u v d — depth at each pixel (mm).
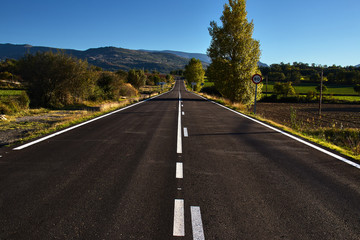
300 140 7961
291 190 4008
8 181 4234
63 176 4496
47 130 9195
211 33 27516
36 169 4859
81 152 6184
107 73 30266
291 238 2709
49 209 3279
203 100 31109
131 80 62906
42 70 19562
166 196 3709
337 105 50500
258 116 14477
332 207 3453
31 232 2760
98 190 3896
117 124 11055
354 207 3461
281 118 25375
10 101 15844
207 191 3914
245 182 4320
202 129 9938
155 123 11469
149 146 6914
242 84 24125
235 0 25281
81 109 18734
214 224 2965
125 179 4375
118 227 2867
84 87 22594
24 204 3414
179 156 5906
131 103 25078
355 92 84625
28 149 6426
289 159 5785
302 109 40125
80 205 3395
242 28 25422
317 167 5215
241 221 3043
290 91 73250
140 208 3328
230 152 6363
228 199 3643
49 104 19391
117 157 5762
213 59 27641
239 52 24875
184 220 3041
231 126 10773
